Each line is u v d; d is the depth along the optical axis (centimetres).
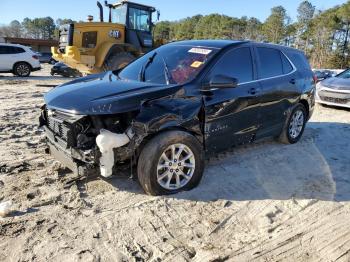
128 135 365
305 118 642
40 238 316
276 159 539
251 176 469
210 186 430
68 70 2053
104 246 309
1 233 320
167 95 394
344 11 6625
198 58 455
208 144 443
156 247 312
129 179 436
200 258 299
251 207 387
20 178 427
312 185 450
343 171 503
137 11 1392
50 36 12481
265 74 528
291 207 391
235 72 473
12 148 538
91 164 366
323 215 377
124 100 367
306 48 7081
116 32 1342
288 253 311
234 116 466
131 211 365
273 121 553
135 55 1402
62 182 421
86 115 359
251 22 8419
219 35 8106
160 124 373
